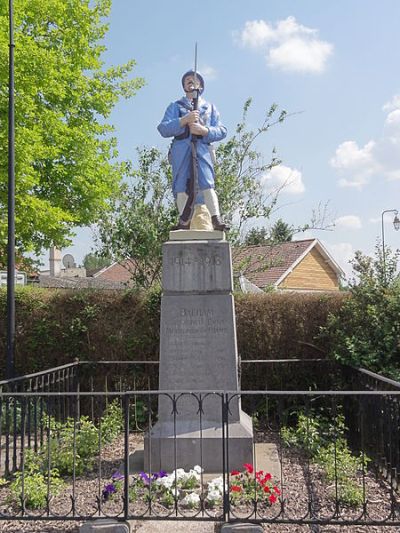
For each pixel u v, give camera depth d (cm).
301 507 481
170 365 620
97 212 1634
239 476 533
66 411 862
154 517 443
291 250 2988
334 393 459
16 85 1227
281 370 944
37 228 1430
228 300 623
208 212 676
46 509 468
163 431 597
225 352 618
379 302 888
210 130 667
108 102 1758
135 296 991
